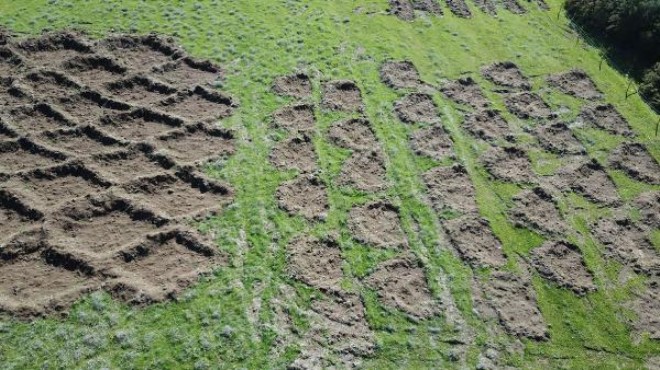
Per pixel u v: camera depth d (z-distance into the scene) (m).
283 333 16.47
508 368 16.48
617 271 19.59
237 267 18.03
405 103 25.12
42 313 16.27
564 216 21.22
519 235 20.30
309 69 26.36
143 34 27.25
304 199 20.48
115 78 24.72
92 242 18.30
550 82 27.70
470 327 17.33
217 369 15.53
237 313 16.81
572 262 19.67
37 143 21.14
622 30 30.59
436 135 23.80
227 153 21.86
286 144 22.47
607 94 27.47
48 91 23.61
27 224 18.59
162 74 25.28
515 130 24.73
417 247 19.39
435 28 30.27
